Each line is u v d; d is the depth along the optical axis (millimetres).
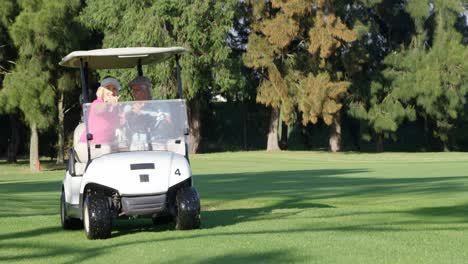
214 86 117500
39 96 103062
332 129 131125
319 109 118125
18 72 104500
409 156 111688
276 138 130750
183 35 110250
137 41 107188
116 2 109688
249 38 119312
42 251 20625
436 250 19047
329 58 128875
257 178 61281
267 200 39438
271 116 130250
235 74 115688
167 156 23516
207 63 112312
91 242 22062
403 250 19031
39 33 102000
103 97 25203
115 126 24312
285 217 27812
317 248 19344
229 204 37562
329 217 27438
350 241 20531
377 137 135375
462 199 37250
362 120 131500
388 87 129750
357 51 126000
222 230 23328
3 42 108062
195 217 23172
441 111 130250
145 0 110312
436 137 140375
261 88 121688
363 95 129250
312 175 65125
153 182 22656
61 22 103438
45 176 79375
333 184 51812
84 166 24750
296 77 122125
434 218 27109
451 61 126250
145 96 26422
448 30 129500
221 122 151375
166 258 18422
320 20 117375
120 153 23734
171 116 24750
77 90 114250
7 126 133875
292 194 43750
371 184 51031
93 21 112000
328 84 118125
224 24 110875
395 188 46656
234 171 76812
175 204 23312
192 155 117500
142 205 22562
